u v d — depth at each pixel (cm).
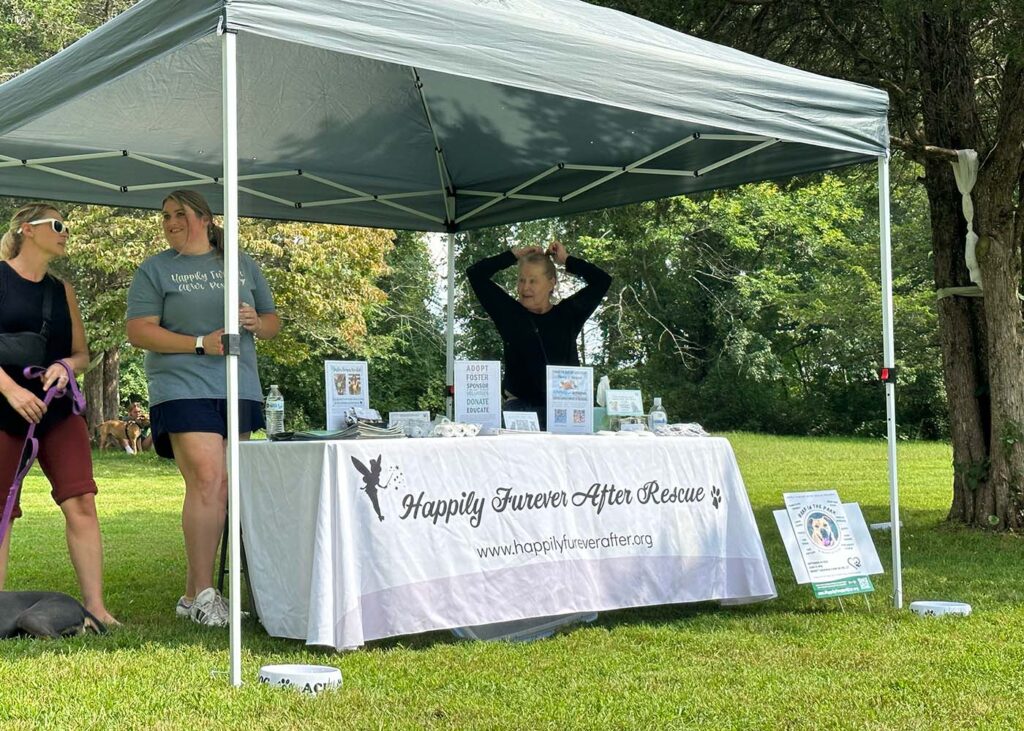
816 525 502
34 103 445
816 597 523
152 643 418
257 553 426
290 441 431
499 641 440
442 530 421
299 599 406
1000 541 816
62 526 991
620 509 474
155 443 493
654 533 483
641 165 699
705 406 3166
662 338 3191
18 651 401
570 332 626
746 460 2122
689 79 461
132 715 315
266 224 1986
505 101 659
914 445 2603
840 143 512
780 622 479
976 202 845
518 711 329
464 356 2970
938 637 444
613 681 368
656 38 501
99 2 2244
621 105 440
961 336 907
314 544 397
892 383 525
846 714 329
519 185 768
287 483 414
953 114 877
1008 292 845
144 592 588
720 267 3206
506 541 438
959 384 908
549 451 455
